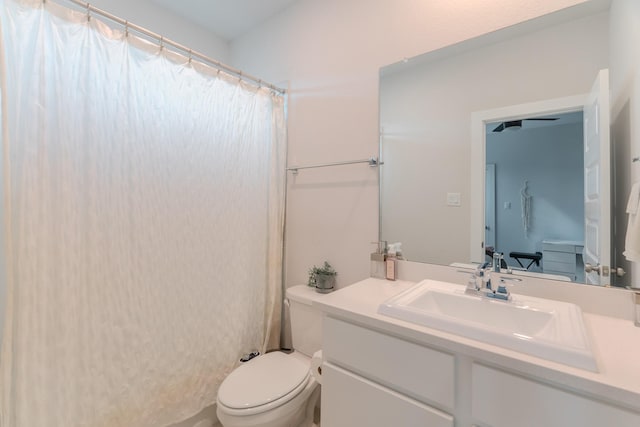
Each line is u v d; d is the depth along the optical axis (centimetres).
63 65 113
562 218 112
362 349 101
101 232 123
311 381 147
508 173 124
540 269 116
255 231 185
